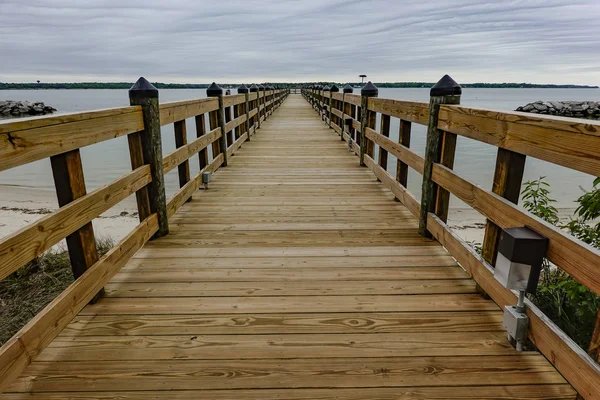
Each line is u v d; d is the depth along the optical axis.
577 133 1.34
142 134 2.74
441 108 2.66
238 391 1.50
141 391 1.49
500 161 1.91
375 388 1.51
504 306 1.79
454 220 8.66
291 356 1.68
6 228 8.23
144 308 2.04
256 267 2.51
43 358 1.66
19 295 3.28
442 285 2.29
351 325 1.90
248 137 8.16
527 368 1.62
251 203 3.89
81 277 1.87
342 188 4.46
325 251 2.76
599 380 1.25
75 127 1.80
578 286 2.28
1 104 51.22
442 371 1.60
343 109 7.96
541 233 1.55
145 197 2.80
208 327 1.88
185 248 2.80
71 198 1.80
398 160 3.72
